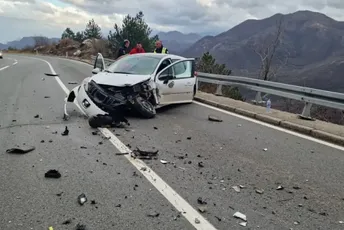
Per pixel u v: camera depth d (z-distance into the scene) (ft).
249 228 10.89
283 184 14.74
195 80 34.19
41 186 12.95
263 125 26.27
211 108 32.68
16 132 20.04
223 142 20.83
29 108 27.50
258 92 34.99
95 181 13.69
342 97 24.70
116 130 22.00
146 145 19.06
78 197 12.14
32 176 13.83
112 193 12.70
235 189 13.83
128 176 14.40
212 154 18.30
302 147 20.63
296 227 11.19
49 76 57.62
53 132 20.45
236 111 31.04
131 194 12.72
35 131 20.49
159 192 13.04
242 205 12.47
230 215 11.65
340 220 11.84
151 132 22.15
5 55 160.97
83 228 10.21
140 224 10.68
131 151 17.75
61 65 92.68
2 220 10.46
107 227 10.40
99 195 12.48
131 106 24.93
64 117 24.06
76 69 78.43
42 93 36.29
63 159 15.98
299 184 14.85
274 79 69.56
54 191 12.60
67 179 13.71
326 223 11.59
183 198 12.66
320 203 13.09
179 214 11.46
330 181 15.38
